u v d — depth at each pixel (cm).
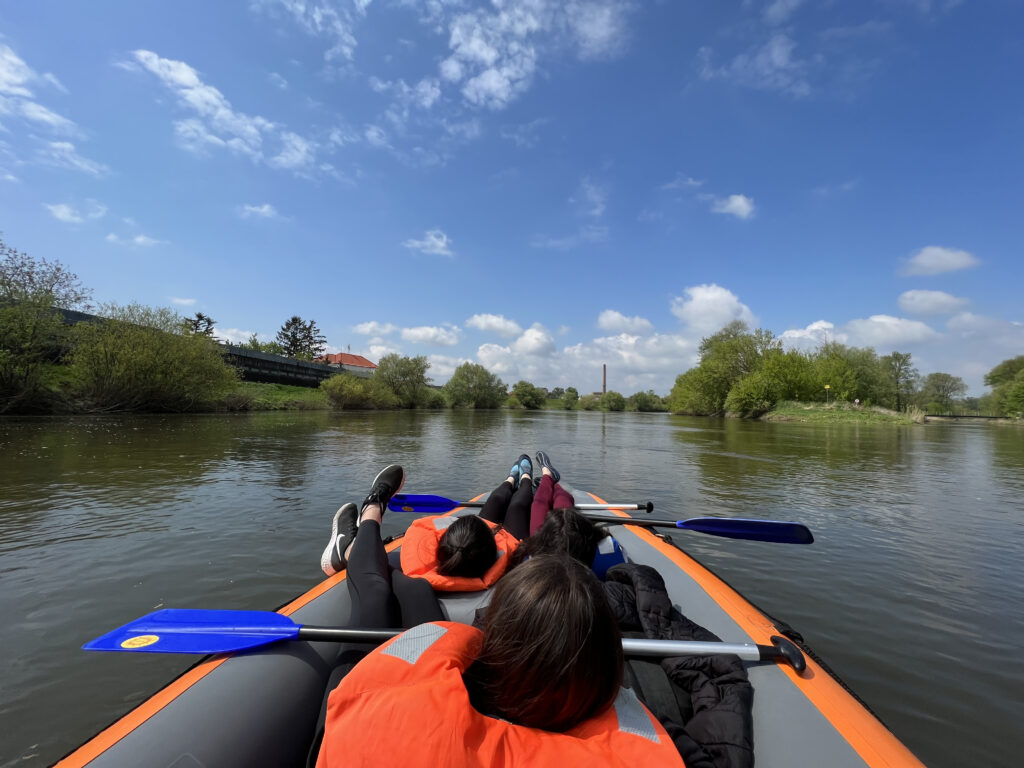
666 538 355
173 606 340
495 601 97
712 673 152
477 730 84
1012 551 490
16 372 1827
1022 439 2197
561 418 3781
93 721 224
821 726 145
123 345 2138
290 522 536
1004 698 254
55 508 584
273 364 3900
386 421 2389
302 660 168
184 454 1022
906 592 385
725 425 2964
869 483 877
